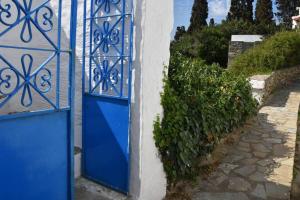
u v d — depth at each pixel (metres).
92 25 3.72
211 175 4.72
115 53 3.51
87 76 3.82
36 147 2.53
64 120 2.72
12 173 2.38
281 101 10.56
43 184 2.62
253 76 11.02
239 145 6.18
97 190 3.62
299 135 7.20
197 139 4.30
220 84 6.27
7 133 2.33
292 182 4.68
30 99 2.49
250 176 4.74
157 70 3.46
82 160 3.90
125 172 3.50
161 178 3.77
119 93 3.50
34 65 4.27
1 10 2.34
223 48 25.45
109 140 3.60
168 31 3.57
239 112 6.43
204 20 38.94
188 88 4.63
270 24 35.28
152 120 3.46
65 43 4.08
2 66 3.99
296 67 16.27
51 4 4.14
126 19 3.38
